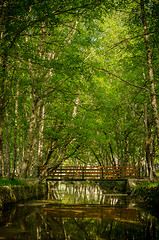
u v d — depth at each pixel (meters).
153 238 5.75
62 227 6.86
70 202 13.98
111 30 21.47
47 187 21.53
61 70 13.75
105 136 23.94
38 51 14.84
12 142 25.92
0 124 12.87
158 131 11.09
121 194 20.78
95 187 33.72
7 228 6.49
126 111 23.89
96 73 16.94
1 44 10.62
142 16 12.12
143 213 9.87
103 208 11.39
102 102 21.17
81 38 15.83
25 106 21.20
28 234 5.93
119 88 23.06
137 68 17.31
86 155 34.94
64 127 20.69
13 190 12.16
